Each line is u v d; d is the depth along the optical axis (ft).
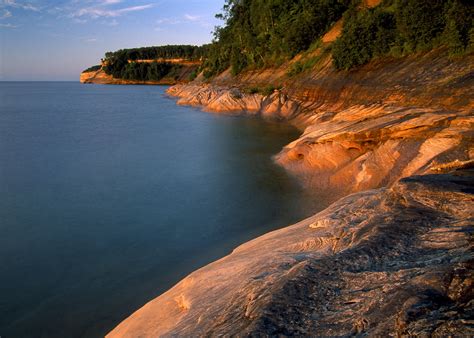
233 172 71.20
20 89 592.60
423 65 84.43
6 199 58.80
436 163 44.80
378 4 151.33
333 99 120.37
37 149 97.50
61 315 30.73
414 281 12.22
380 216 20.58
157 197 58.85
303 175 64.54
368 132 59.00
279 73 194.90
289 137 106.32
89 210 53.88
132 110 202.18
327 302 13.73
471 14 72.79
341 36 128.16
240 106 170.30
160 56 643.45
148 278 35.73
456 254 13.97
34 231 46.96
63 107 228.43
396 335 10.23
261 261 22.00
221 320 15.07
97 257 40.14
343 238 20.11
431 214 19.19
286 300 14.12
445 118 51.60
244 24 295.48
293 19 215.92
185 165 78.43
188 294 22.24
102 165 79.92
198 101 220.84
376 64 108.47
